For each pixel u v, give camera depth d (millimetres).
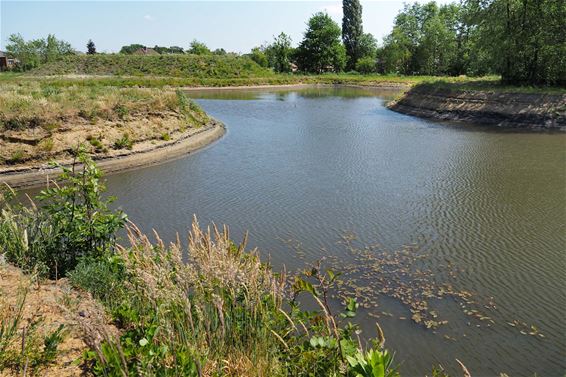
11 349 3938
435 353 6879
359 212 13164
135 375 3635
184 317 4320
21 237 6656
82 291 5418
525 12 33906
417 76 81562
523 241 10875
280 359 4340
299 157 20906
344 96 55938
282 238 11391
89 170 6984
